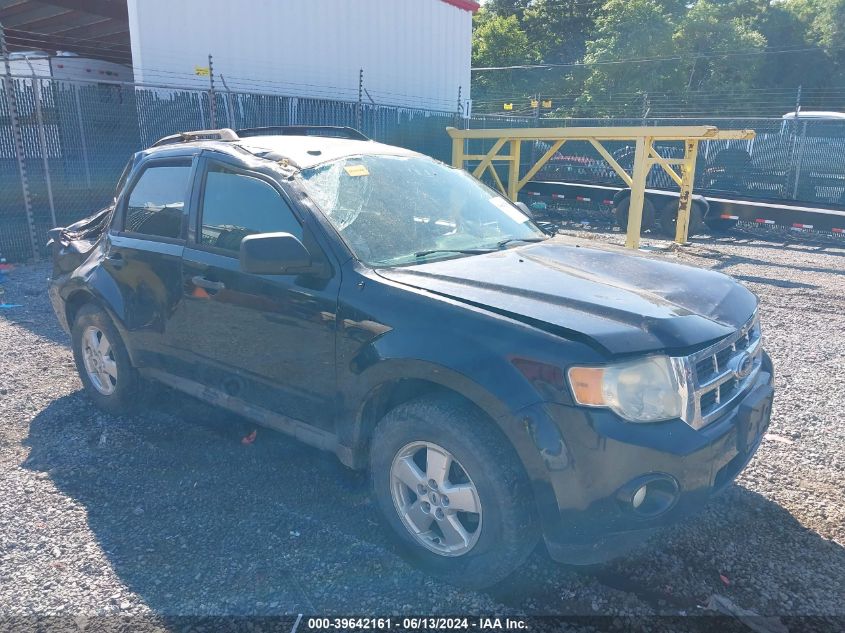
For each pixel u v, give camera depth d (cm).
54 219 1071
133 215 457
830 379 569
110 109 1103
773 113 4222
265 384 369
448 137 1677
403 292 311
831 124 1555
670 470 269
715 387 292
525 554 288
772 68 4734
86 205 1105
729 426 292
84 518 357
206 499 376
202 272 391
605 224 1627
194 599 295
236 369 383
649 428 269
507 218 435
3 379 561
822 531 346
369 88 1631
